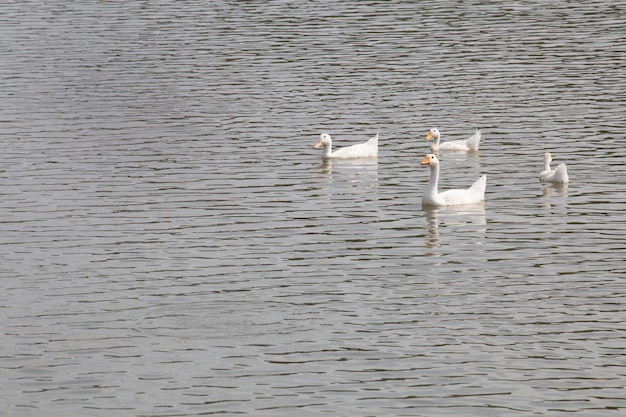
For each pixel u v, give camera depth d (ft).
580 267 108.47
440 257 112.27
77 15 257.55
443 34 230.27
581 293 101.55
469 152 155.94
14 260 112.47
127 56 216.54
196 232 121.19
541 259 111.04
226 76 200.54
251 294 102.47
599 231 119.65
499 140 160.66
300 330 94.27
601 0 262.47
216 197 134.82
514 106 177.27
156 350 90.68
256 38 230.27
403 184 141.59
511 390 82.89
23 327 95.30
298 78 198.59
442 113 175.32
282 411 80.28
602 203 130.21
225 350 90.48
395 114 175.94
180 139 162.71
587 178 140.77
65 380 85.56
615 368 86.22
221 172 146.10
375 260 111.55
